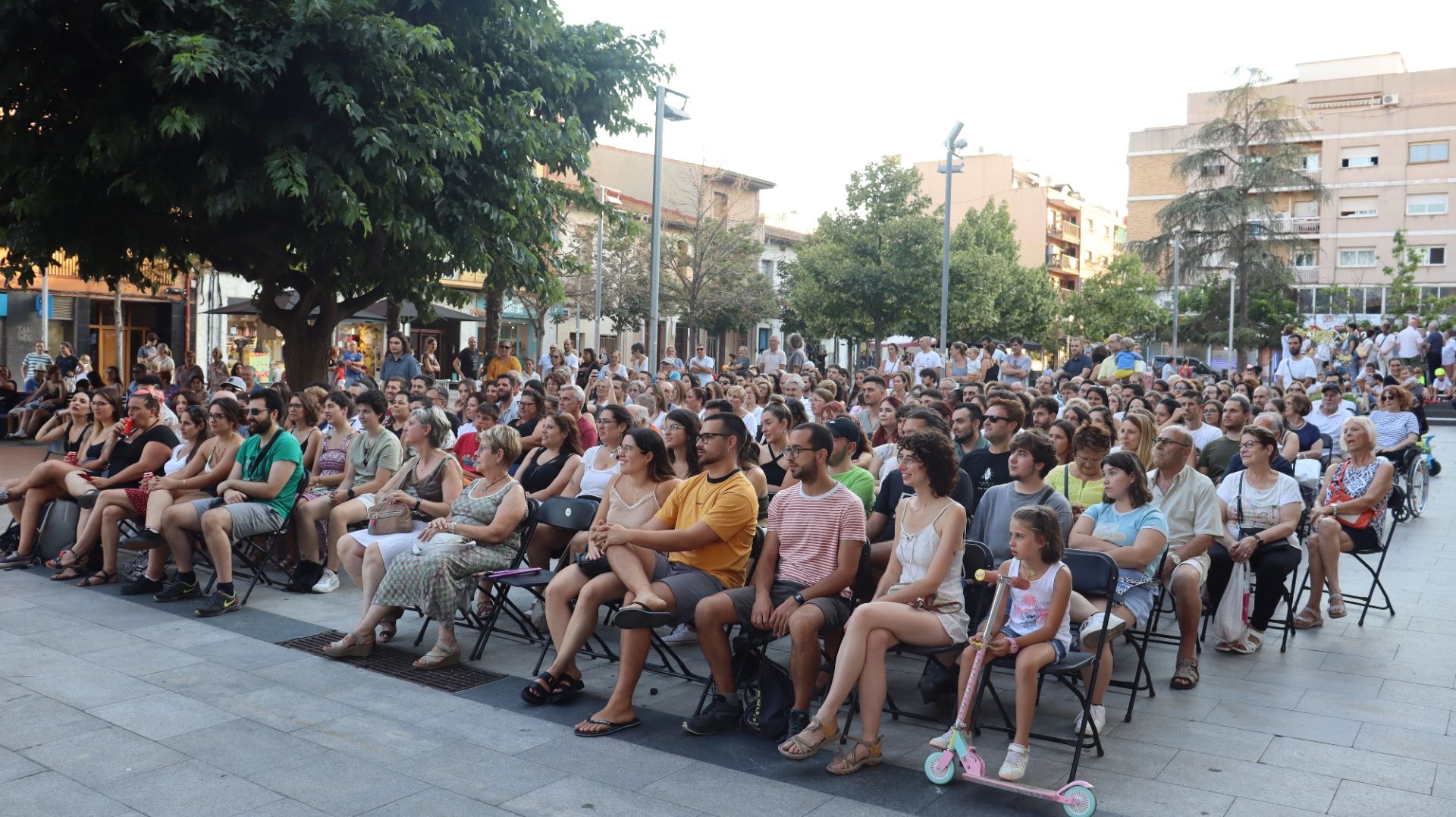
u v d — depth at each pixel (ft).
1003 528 20.01
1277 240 152.56
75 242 42.60
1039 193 253.24
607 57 52.34
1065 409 28.94
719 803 14.60
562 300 52.70
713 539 18.63
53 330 94.58
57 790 14.80
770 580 18.26
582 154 49.85
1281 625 24.45
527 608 25.80
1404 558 32.73
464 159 44.16
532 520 22.52
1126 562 19.01
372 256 45.21
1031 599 16.16
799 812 14.32
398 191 41.78
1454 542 35.68
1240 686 20.06
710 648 17.52
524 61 48.14
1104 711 18.13
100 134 36.99
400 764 15.92
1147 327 189.98
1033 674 15.44
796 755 16.10
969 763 15.16
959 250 141.38
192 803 14.44
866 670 16.10
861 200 132.57
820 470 18.28
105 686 19.34
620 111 53.67
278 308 48.52
